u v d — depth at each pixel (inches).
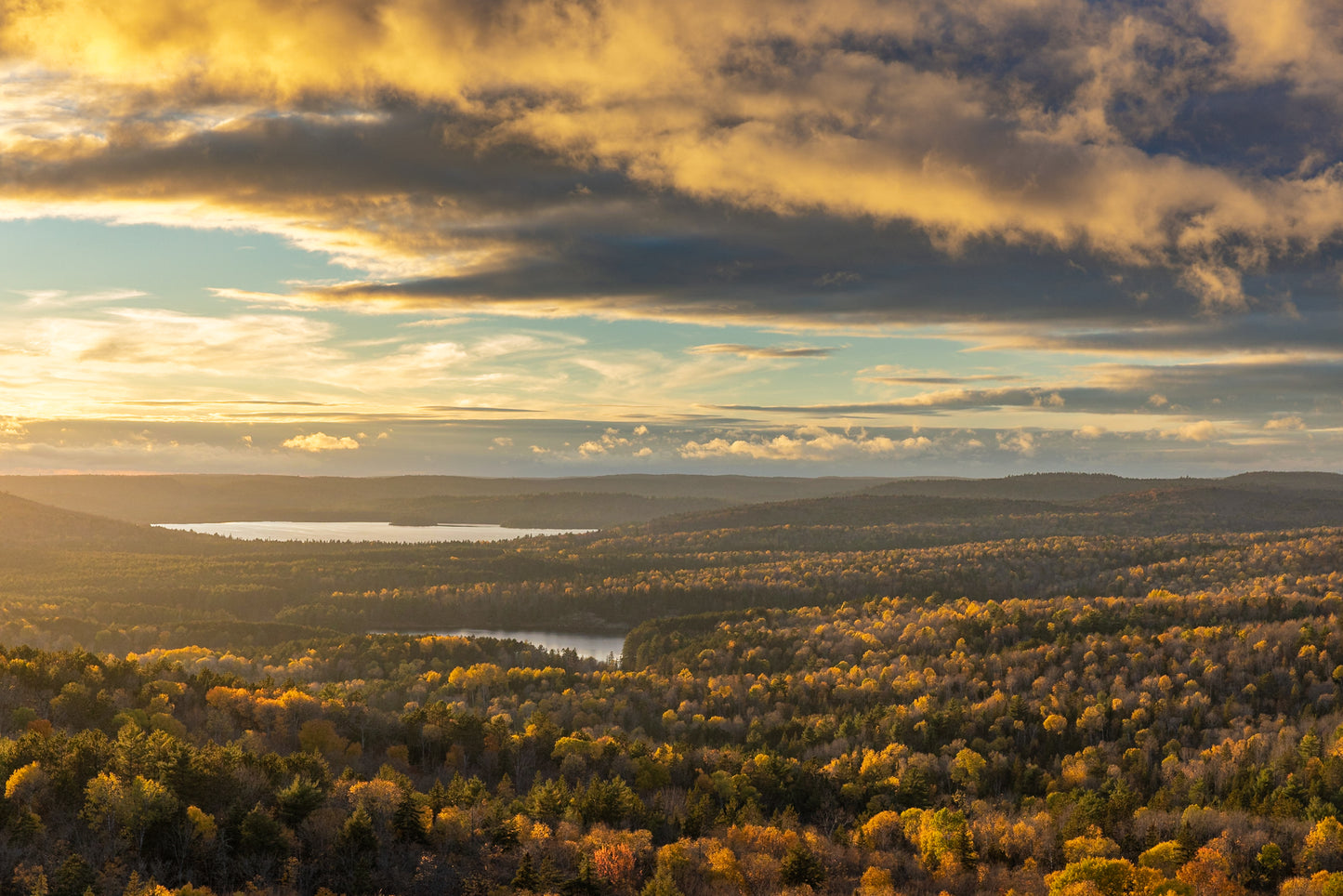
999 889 4375.0
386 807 4296.3
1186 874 4333.2
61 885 3161.9
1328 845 4603.8
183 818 3732.8
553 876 3882.9
